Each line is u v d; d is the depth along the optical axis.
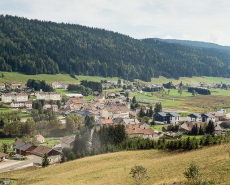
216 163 53.34
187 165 60.16
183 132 152.38
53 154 119.00
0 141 153.50
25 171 99.38
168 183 46.50
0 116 184.38
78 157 105.88
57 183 64.81
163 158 79.94
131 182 55.25
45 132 168.12
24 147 130.00
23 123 163.88
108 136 118.88
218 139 89.75
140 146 104.38
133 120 181.38
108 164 81.38
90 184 59.16
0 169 105.88
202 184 41.59
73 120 170.00
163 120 197.50
